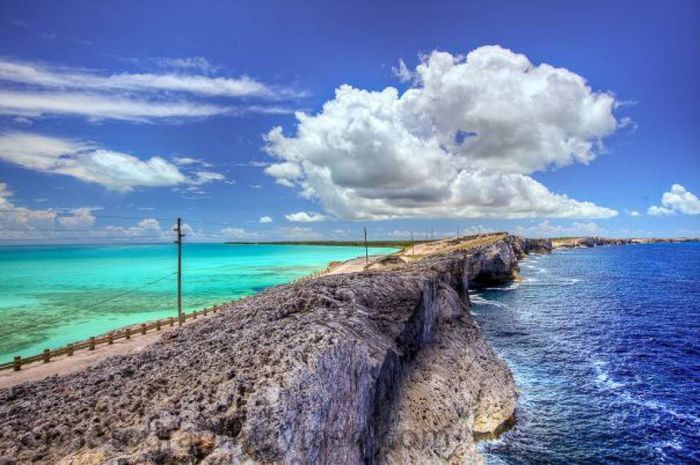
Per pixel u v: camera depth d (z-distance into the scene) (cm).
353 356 2248
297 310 3088
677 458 3064
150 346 3056
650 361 5066
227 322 3183
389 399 2666
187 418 1453
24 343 5131
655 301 9088
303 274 13438
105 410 1631
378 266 9506
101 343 4356
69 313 7056
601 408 3816
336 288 3578
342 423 1938
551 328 6656
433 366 3609
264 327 2577
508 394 3884
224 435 1434
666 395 4084
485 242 13388
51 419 1574
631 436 3350
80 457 1276
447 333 4541
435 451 2733
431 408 2983
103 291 9538
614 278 13325
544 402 3931
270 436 1495
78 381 2134
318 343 2111
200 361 2073
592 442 3259
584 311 8000
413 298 3816
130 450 1325
